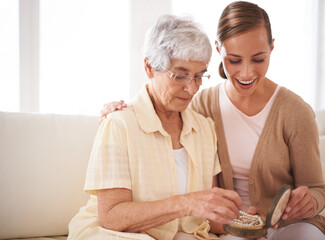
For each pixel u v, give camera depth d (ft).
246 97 4.95
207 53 4.06
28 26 7.43
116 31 8.38
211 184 4.73
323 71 11.34
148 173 4.16
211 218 3.62
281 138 4.81
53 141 5.07
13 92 7.43
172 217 3.77
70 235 4.19
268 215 3.55
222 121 5.14
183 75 4.08
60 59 7.86
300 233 4.36
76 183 5.06
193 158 4.50
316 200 4.38
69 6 7.91
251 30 4.21
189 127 4.63
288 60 11.05
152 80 4.43
